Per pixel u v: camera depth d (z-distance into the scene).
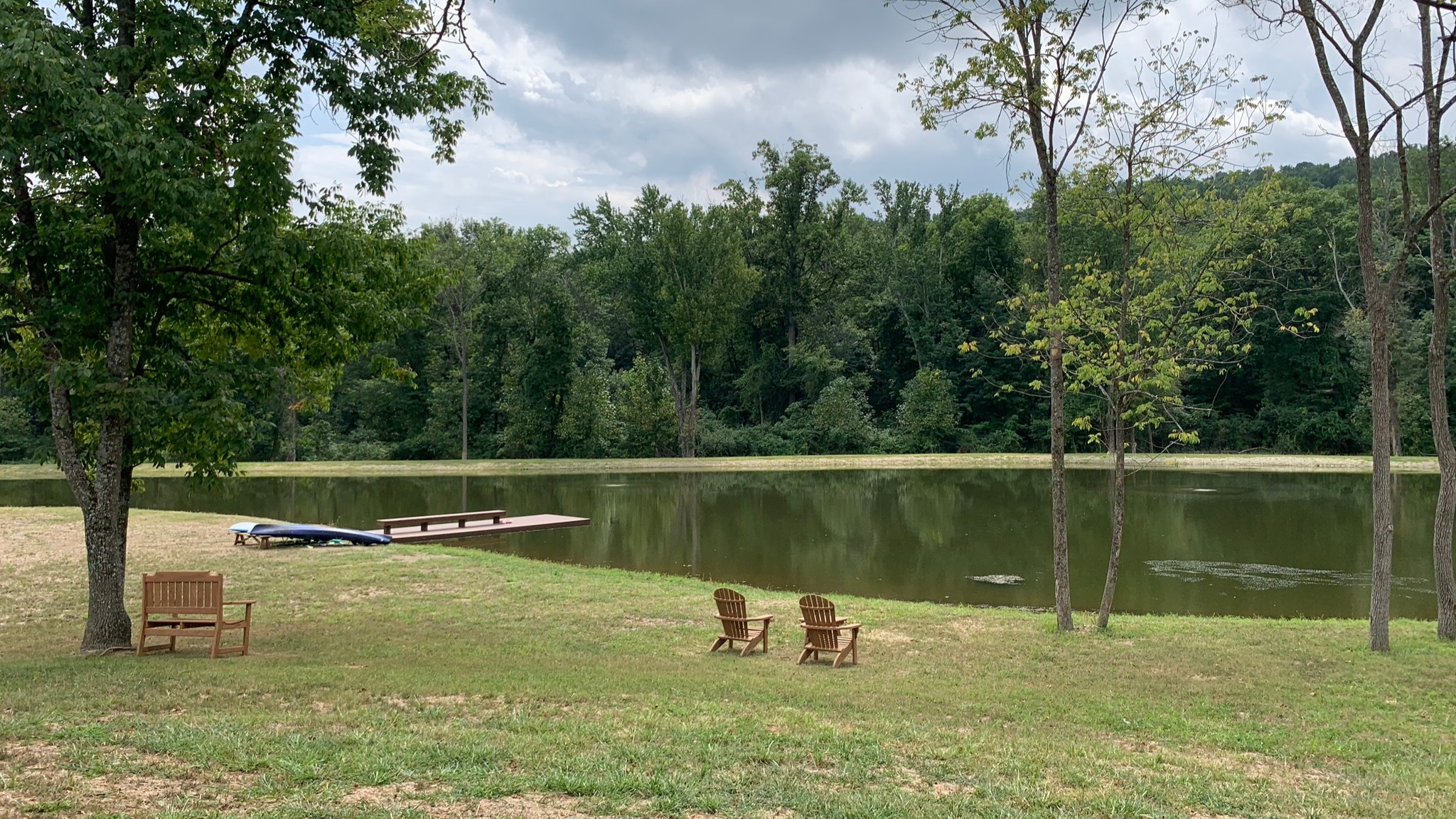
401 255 12.34
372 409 60.94
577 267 66.94
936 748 6.78
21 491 37.09
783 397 66.69
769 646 11.53
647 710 7.66
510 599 14.37
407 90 11.16
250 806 5.01
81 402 10.33
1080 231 34.09
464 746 6.21
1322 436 53.72
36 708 7.10
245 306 11.23
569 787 5.45
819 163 61.88
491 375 61.22
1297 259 47.19
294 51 10.56
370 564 17.31
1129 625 12.85
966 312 65.44
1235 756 7.20
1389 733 7.95
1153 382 11.77
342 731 6.55
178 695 7.69
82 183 9.90
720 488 38.56
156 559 17.88
